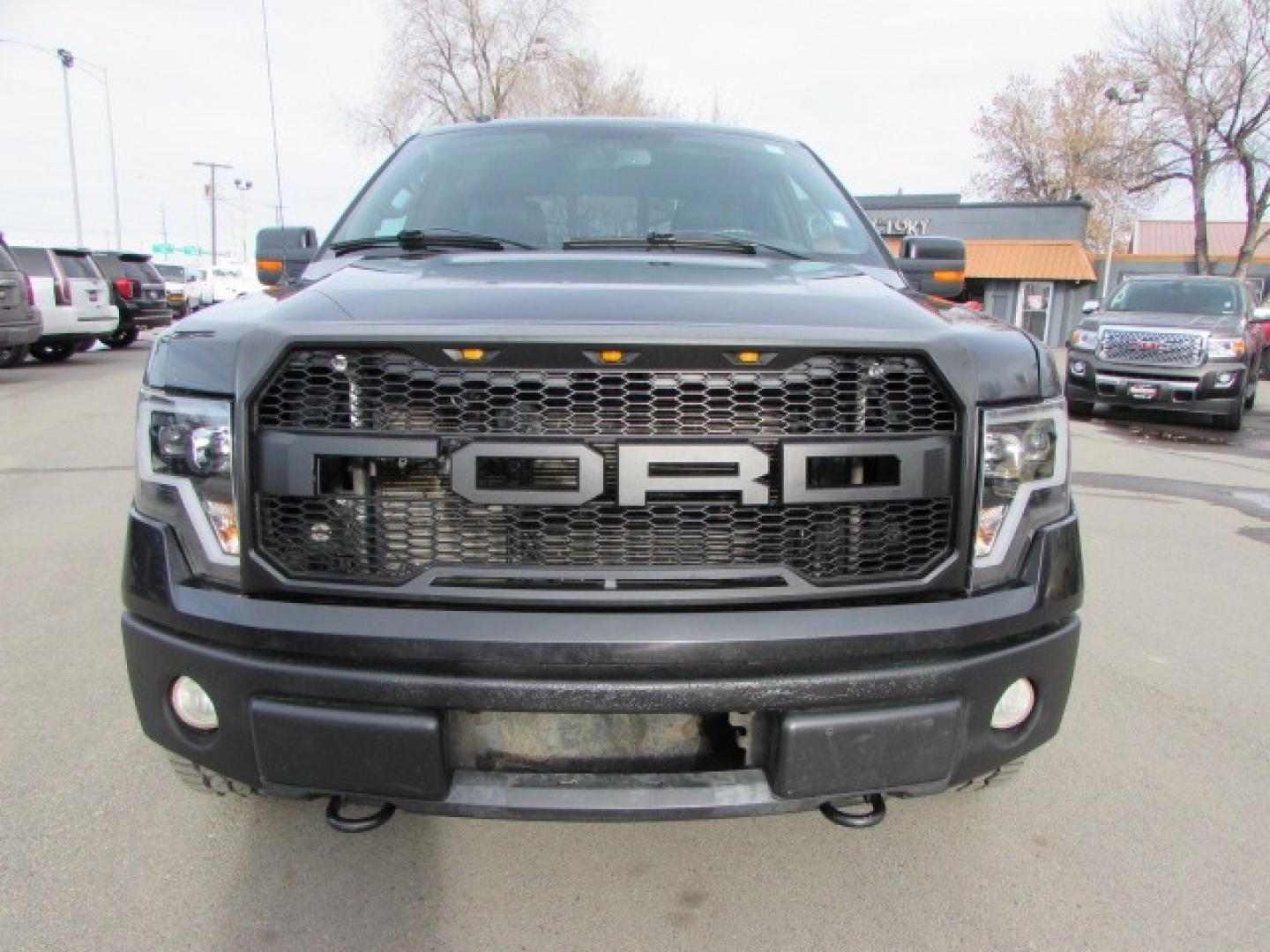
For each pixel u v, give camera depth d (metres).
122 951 2.05
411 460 1.80
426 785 1.79
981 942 2.13
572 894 2.28
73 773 2.77
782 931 2.16
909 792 1.92
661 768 1.88
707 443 1.78
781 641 1.78
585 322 1.84
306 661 1.80
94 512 5.87
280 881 2.30
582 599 1.78
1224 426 11.53
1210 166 35.25
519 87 34.19
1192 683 3.59
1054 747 3.06
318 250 3.10
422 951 2.07
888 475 1.86
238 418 1.82
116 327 17.53
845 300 2.13
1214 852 2.48
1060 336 39.34
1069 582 2.04
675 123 3.55
